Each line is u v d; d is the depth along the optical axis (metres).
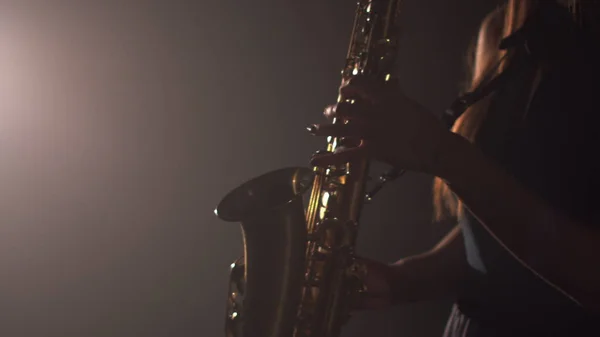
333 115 1.29
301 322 1.43
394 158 0.94
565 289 1.01
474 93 1.26
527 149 1.15
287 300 1.44
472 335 1.27
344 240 1.42
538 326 1.16
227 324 1.53
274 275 1.45
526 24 1.20
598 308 1.01
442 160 0.94
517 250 1.00
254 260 1.49
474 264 1.30
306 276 1.44
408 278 1.60
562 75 1.13
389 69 1.46
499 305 1.21
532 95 1.17
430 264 1.62
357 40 1.54
